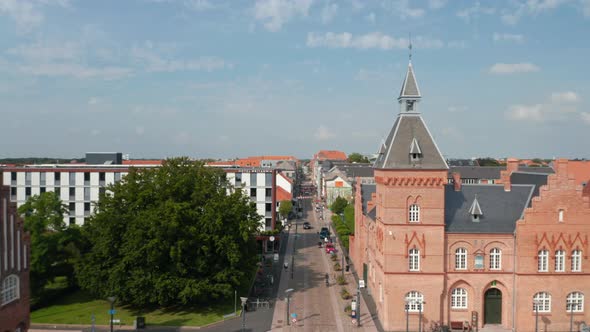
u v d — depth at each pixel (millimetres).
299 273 78062
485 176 159875
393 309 50781
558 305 50812
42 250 59188
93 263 59375
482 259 51781
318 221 142875
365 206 73562
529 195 55688
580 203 50656
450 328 51500
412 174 50281
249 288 68312
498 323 52594
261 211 95875
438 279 50781
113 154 124875
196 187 61562
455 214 53406
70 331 50844
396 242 50656
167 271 57219
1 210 38031
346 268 80188
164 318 55406
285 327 52281
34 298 61062
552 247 50531
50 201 62094
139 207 60500
